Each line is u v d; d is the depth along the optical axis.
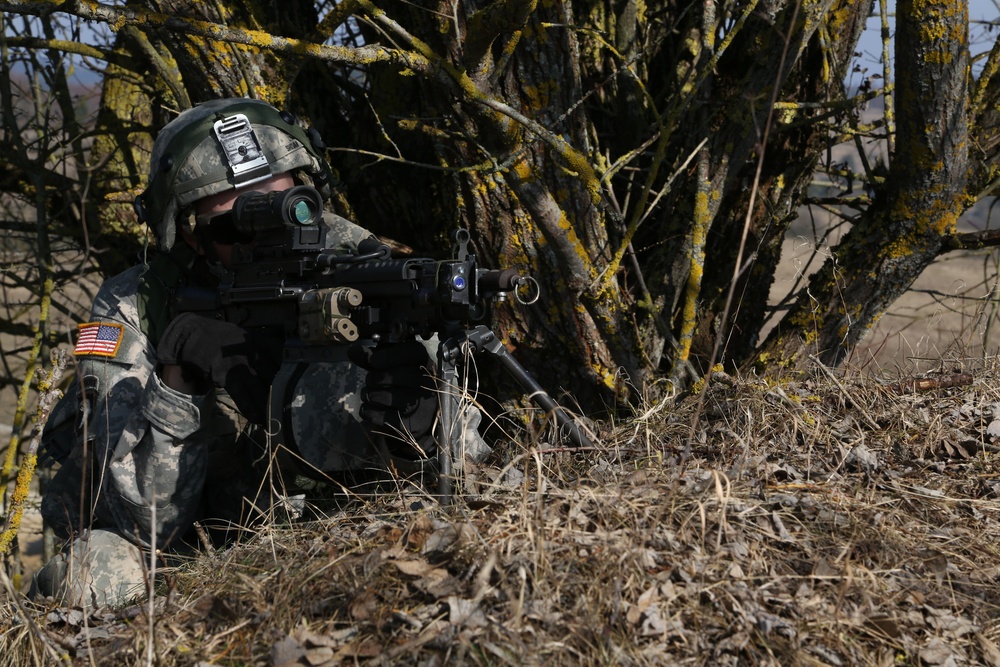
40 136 4.76
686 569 2.12
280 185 3.01
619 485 2.43
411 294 2.44
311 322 2.53
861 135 3.68
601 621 1.94
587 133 3.94
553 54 3.40
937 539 2.34
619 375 3.74
